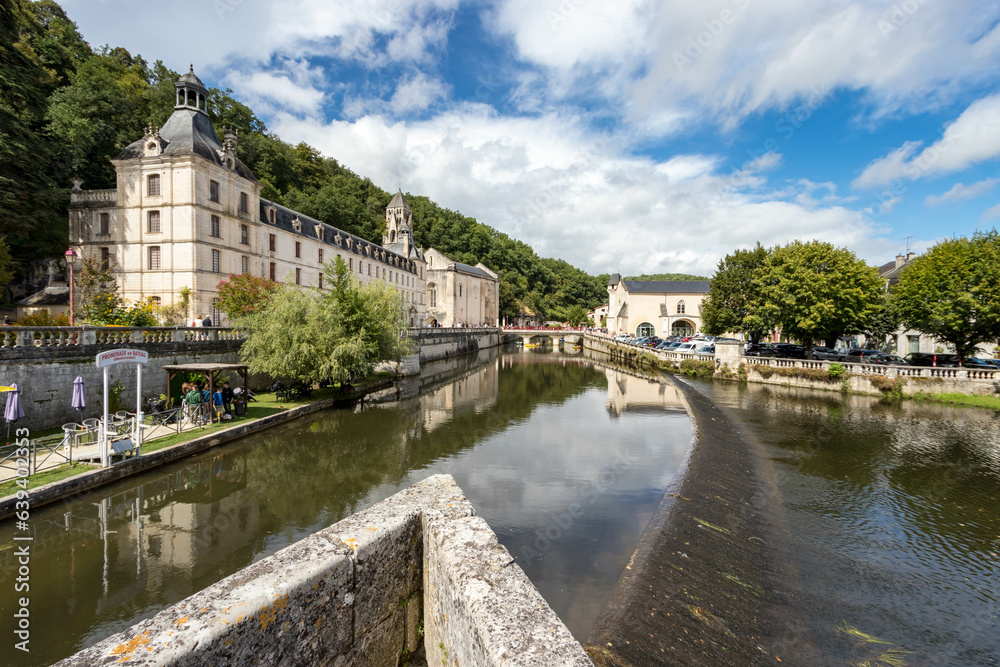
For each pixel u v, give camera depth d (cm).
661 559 879
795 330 3456
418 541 331
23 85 2781
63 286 2889
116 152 3931
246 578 230
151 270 3092
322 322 2311
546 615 223
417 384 3447
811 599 782
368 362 2530
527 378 4025
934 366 2692
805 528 1033
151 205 3083
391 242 7850
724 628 702
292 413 2016
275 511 1149
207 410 1712
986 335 2581
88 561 893
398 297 2891
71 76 4119
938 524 1055
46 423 1419
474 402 2789
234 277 2986
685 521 1045
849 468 1423
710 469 1401
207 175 3166
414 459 1619
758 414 2194
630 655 635
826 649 667
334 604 255
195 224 3056
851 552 934
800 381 3016
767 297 3838
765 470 1400
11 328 1357
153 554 924
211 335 2170
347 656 267
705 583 812
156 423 1603
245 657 206
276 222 4041
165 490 1280
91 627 697
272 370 2158
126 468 1198
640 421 2264
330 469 1484
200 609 204
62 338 1500
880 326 3797
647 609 732
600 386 3494
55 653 642
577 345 9125
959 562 901
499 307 11169
